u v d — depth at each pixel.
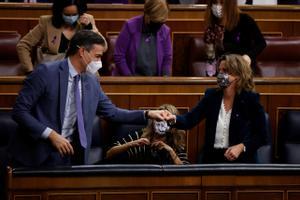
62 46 10.89
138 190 7.73
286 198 7.96
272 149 10.87
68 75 8.36
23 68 11.02
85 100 8.45
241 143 9.12
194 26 13.54
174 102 10.69
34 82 8.26
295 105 10.97
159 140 9.34
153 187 7.74
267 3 14.72
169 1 14.57
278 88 10.92
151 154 9.24
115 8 13.39
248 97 9.17
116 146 9.37
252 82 9.23
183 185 7.78
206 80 10.69
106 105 8.75
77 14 10.75
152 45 11.51
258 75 12.84
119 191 7.71
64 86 8.34
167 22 13.49
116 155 9.30
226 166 7.85
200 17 13.53
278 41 13.02
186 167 7.78
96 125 10.16
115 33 13.44
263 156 10.38
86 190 7.66
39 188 7.59
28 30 13.44
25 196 7.60
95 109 8.55
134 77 10.71
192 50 12.90
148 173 7.70
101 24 13.40
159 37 11.52
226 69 9.16
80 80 8.45
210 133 9.26
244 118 9.20
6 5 13.34
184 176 7.77
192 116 9.24
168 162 9.22
